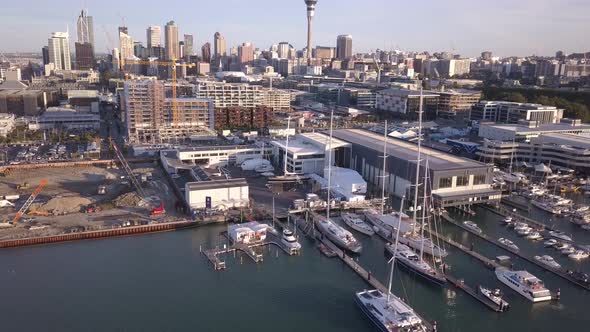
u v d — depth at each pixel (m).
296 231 153.62
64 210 161.88
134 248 138.00
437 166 176.50
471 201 173.50
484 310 108.75
